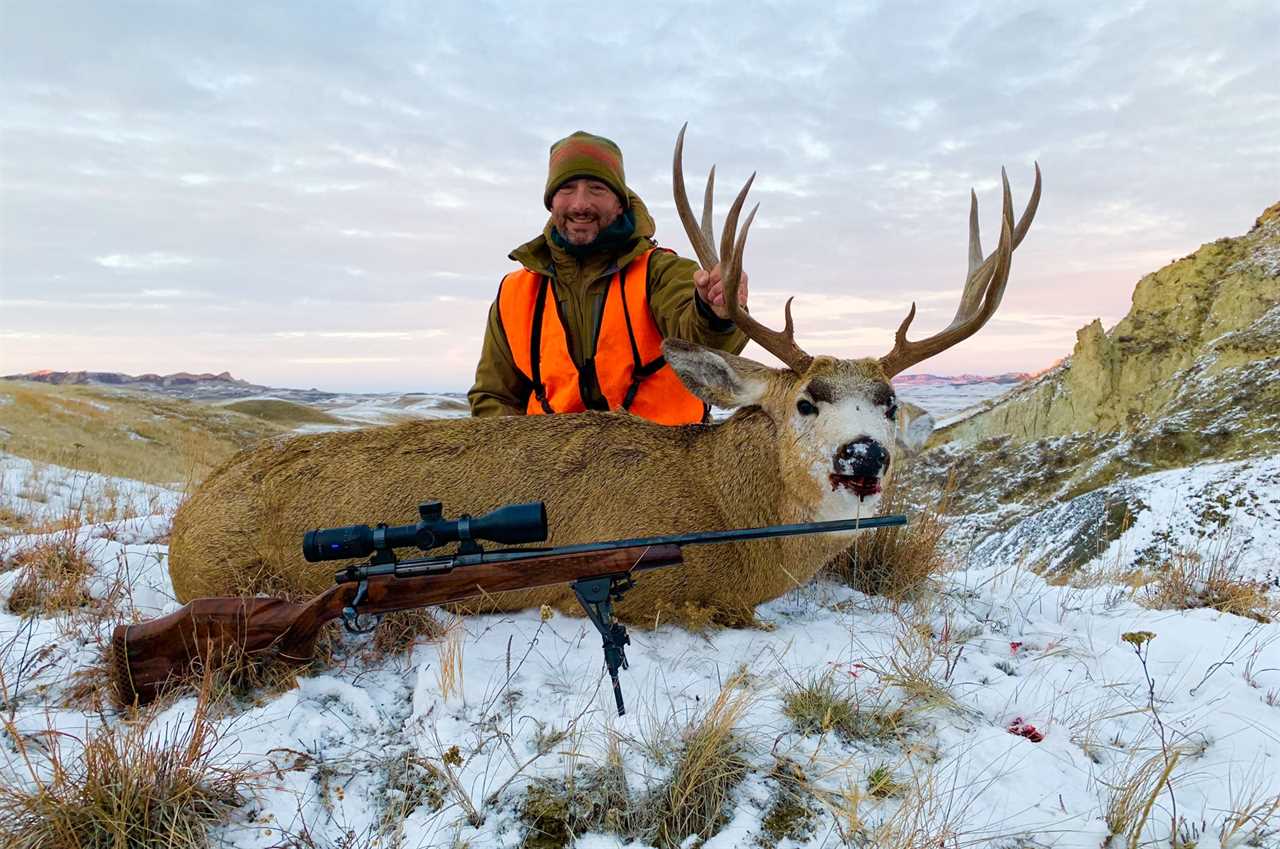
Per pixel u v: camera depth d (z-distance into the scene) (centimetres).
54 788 231
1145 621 439
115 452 1923
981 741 291
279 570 385
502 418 420
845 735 291
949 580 509
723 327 448
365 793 259
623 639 295
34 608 377
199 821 232
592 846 235
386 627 348
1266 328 3122
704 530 384
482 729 287
